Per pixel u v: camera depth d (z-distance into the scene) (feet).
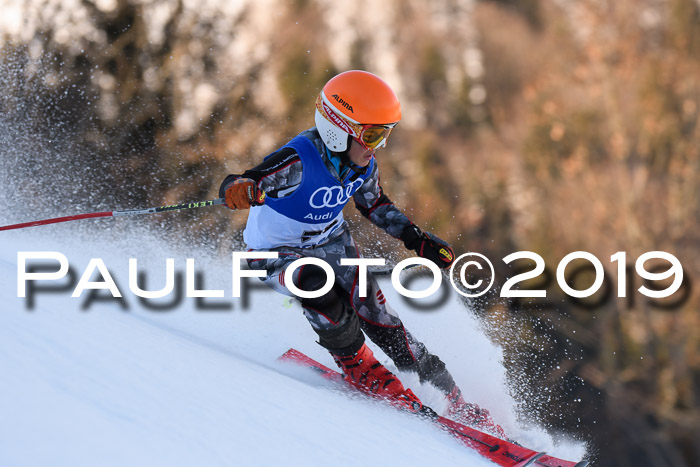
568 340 80.74
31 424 10.62
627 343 82.07
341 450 15.19
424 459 17.15
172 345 18.12
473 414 25.05
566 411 78.07
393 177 96.22
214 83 84.12
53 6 75.46
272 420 15.16
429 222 92.63
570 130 95.35
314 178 21.27
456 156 98.73
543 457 21.47
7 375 11.83
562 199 92.12
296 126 85.35
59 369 12.91
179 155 75.61
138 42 80.02
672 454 81.30
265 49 90.17
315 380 23.70
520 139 97.66
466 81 101.96
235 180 19.83
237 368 18.76
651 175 91.81
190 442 12.23
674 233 89.40
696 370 83.46
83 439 10.80
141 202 68.54
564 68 99.81
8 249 30.55
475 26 105.91
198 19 85.30
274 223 22.13
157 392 13.80
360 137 20.90
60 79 71.20
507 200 93.66
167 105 80.02
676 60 94.89
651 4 97.81
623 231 89.71
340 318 22.11
